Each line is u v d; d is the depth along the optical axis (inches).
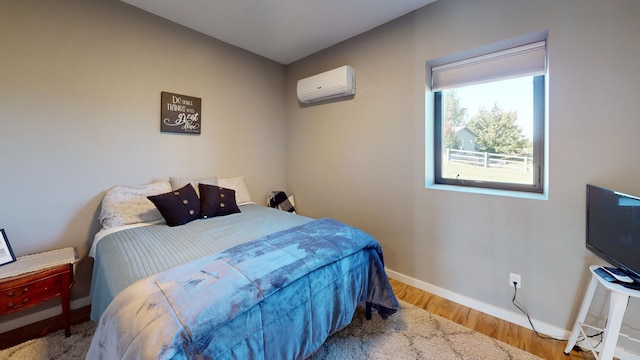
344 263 62.1
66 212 79.0
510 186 81.0
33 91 72.7
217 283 43.6
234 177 119.6
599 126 60.5
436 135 94.4
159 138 97.0
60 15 75.9
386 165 99.6
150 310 37.7
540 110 75.3
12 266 64.6
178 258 57.2
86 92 81.0
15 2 69.5
